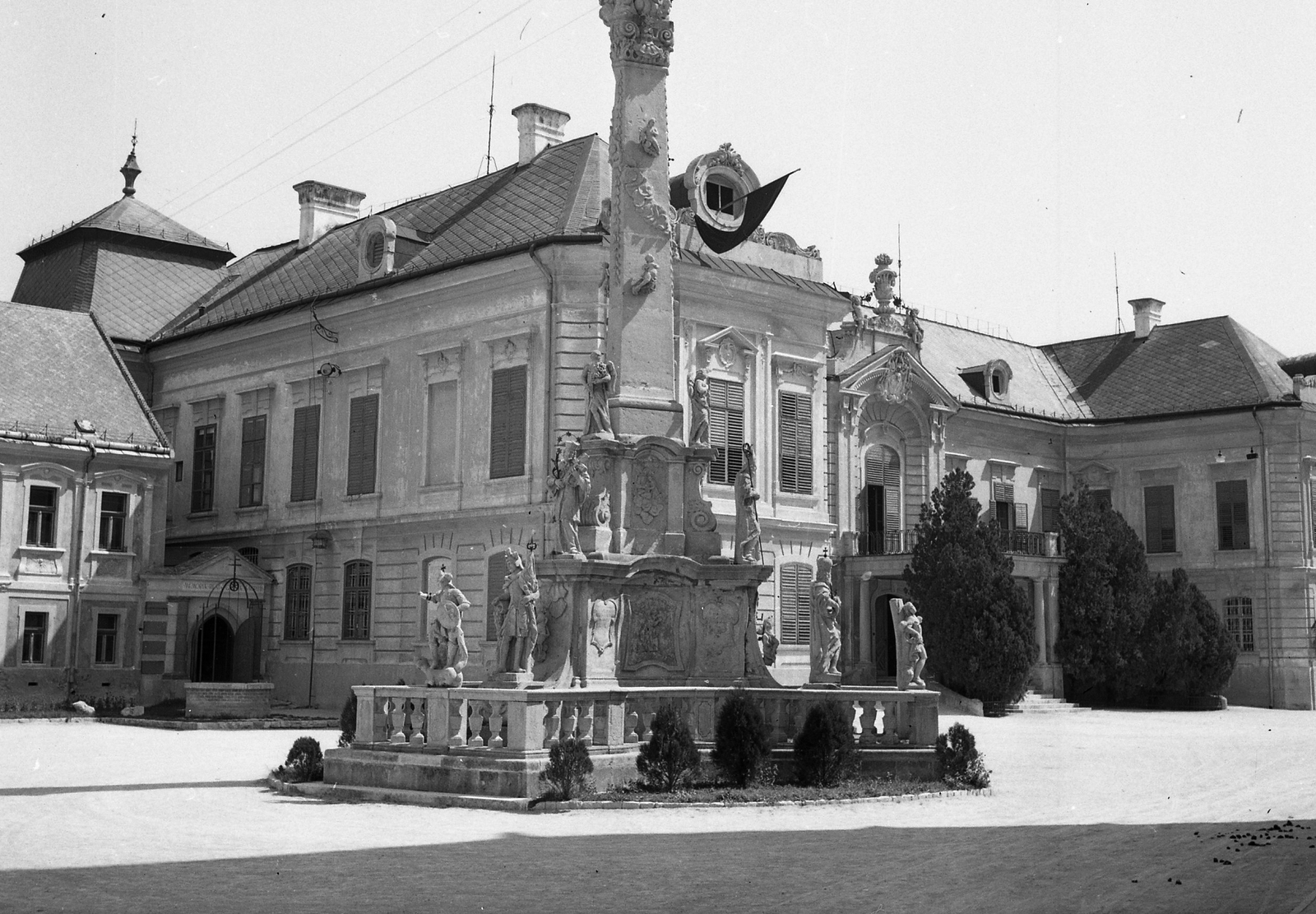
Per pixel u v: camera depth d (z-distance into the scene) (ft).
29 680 151.23
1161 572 208.33
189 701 135.23
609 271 81.25
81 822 60.75
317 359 167.63
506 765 65.57
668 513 77.66
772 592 156.76
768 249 162.50
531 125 168.66
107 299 194.90
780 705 75.56
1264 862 50.90
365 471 158.92
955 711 158.71
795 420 160.97
